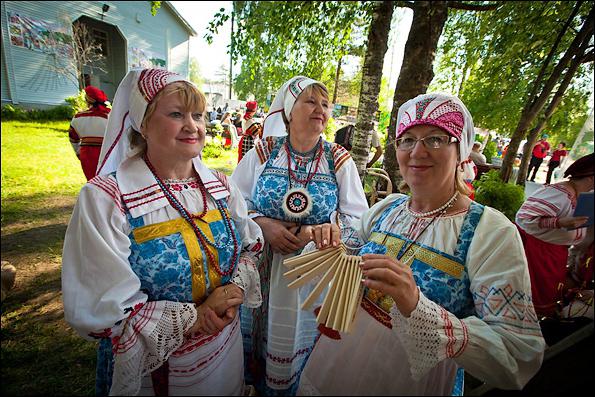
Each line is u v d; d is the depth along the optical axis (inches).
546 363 27.0
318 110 65.2
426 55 134.4
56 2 425.4
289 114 68.7
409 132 41.2
